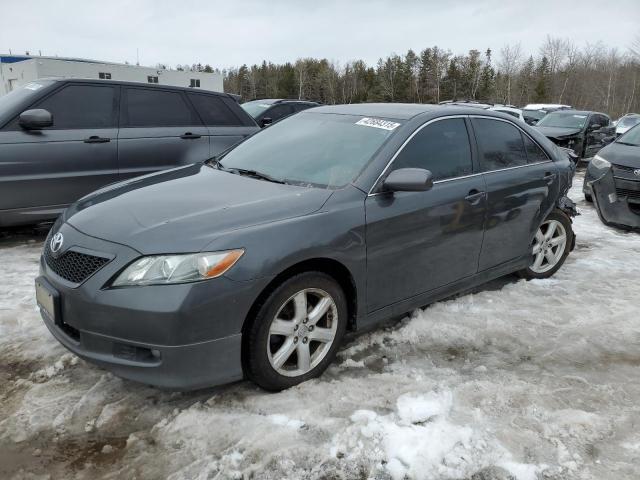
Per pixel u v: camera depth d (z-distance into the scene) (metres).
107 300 2.53
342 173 3.34
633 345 3.68
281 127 4.21
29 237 5.80
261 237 2.71
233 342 2.65
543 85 72.25
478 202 3.85
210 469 2.36
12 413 2.72
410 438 2.55
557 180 4.65
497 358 3.42
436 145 3.71
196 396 2.88
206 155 6.47
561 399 2.97
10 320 3.69
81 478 2.31
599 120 15.08
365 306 3.27
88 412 2.74
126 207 3.00
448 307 4.14
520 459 2.47
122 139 5.80
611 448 2.58
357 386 3.00
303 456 2.44
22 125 5.19
